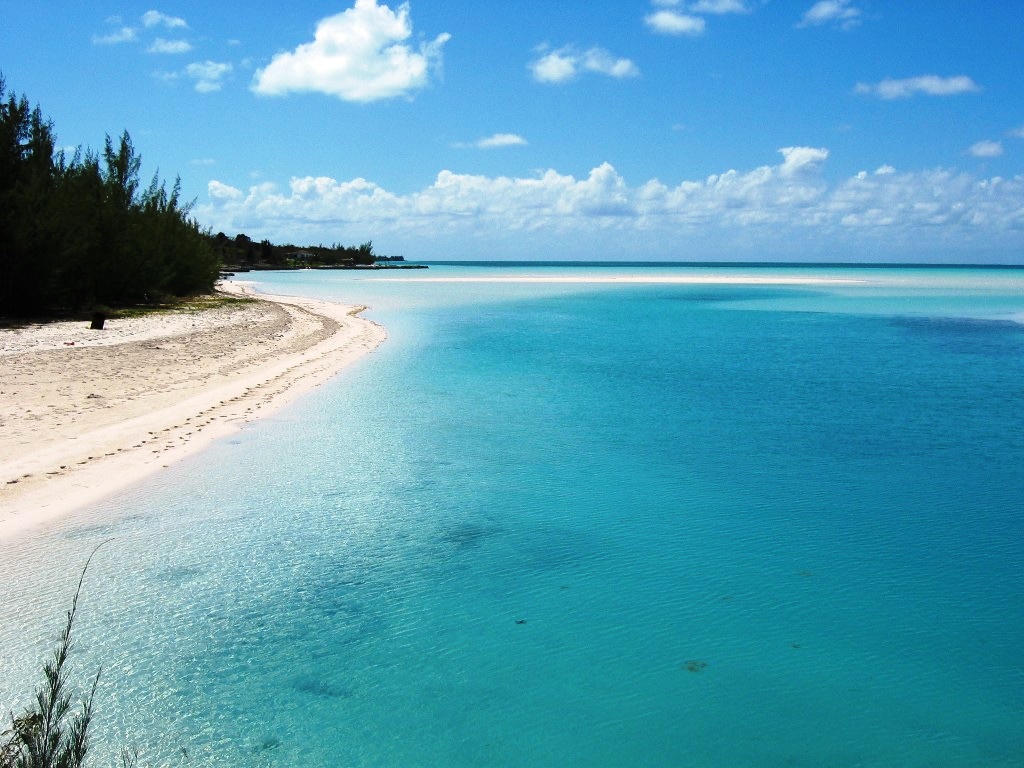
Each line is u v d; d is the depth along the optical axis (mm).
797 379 23859
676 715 6750
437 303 59625
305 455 14398
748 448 15453
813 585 9273
